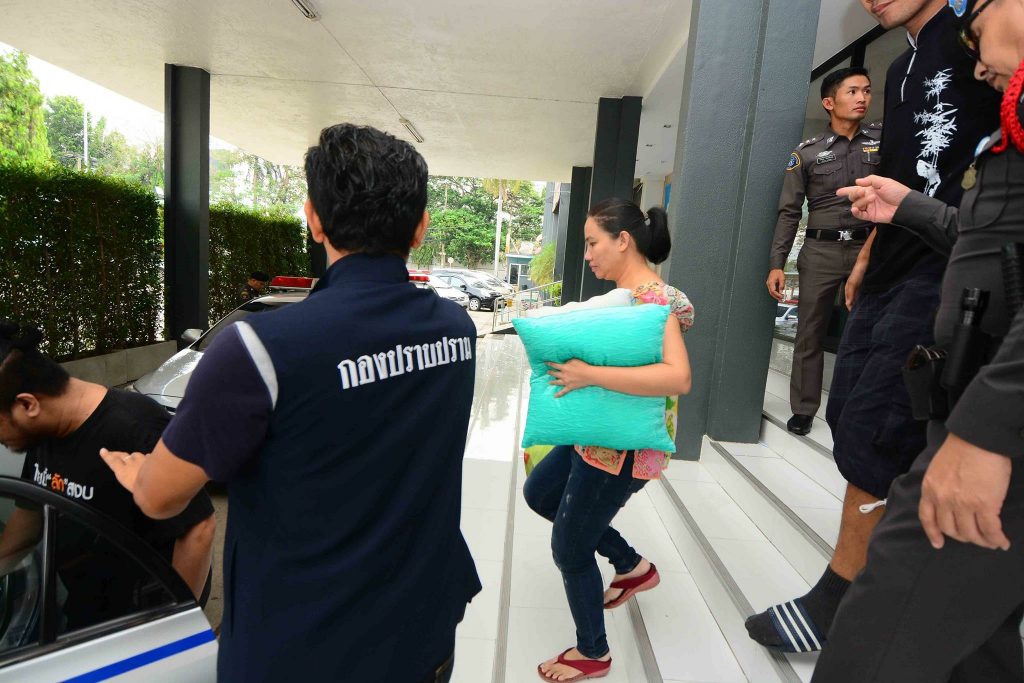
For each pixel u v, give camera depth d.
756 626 1.76
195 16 5.99
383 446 0.87
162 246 7.50
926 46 1.52
